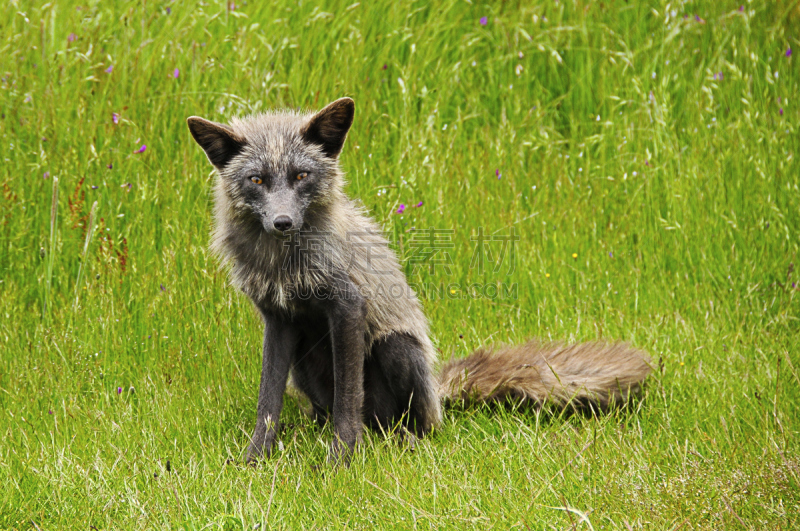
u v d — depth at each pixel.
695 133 12.02
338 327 7.25
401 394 8.03
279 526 5.91
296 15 13.16
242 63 11.73
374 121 11.56
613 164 11.89
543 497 6.16
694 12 14.20
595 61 13.59
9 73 11.16
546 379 8.20
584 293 10.23
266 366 7.63
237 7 12.84
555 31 13.80
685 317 9.74
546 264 10.50
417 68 12.76
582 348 8.54
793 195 11.05
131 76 11.43
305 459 7.14
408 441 7.43
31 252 10.05
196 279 9.55
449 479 6.59
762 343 9.07
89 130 10.72
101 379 8.56
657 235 10.88
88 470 6.63
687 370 8.51
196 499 6.31
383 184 10.84
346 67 12.16
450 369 8.67
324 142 7.45
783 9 13.96
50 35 11.88
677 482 6.09
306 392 8.48
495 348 8.93
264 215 6.89
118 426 7.56
